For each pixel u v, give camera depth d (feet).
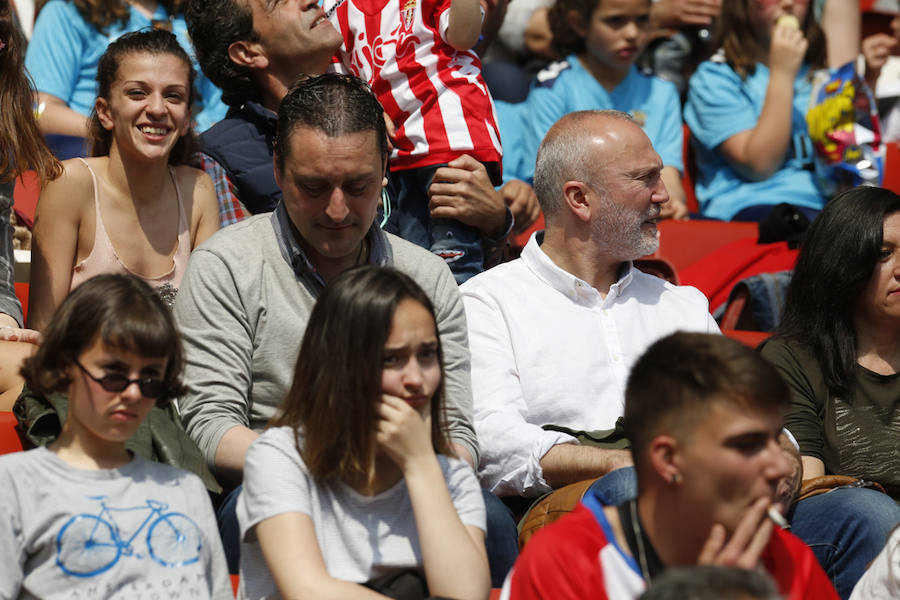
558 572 15.71
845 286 25.96
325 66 30.42
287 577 17.63
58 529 17.74
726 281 35.86
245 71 30.27
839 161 42.78
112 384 18.02
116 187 27.58
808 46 44.80
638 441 16.03
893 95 52.60
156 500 18.44
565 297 26.58
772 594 11.71
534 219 35.70
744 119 43.80
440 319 24.07
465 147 30.01
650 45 46.57
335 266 23.99
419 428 18.34
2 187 26.86
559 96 42.80
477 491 19.56
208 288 23.08
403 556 18.57
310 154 22.76
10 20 26.30
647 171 26.58
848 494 23.04
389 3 30.48
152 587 17.92
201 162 29.32
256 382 23.27
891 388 26.00
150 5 39.75
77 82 38.47
